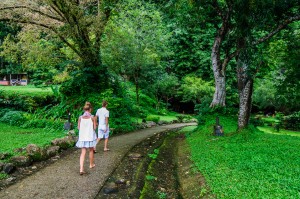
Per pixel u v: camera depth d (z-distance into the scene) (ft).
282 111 112.88
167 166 31.01
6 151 29.60
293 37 50.21
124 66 77.56
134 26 80.28
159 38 86.33
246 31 35.81
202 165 27.32
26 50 59.93
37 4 52.60
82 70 58.08
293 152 29.99
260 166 24.76
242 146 33.60
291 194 18.42
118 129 53.06
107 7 55.47
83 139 25.05
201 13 53.42
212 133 43.52
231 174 23.52
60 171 25.53
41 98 65.05
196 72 129.90
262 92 107.55
